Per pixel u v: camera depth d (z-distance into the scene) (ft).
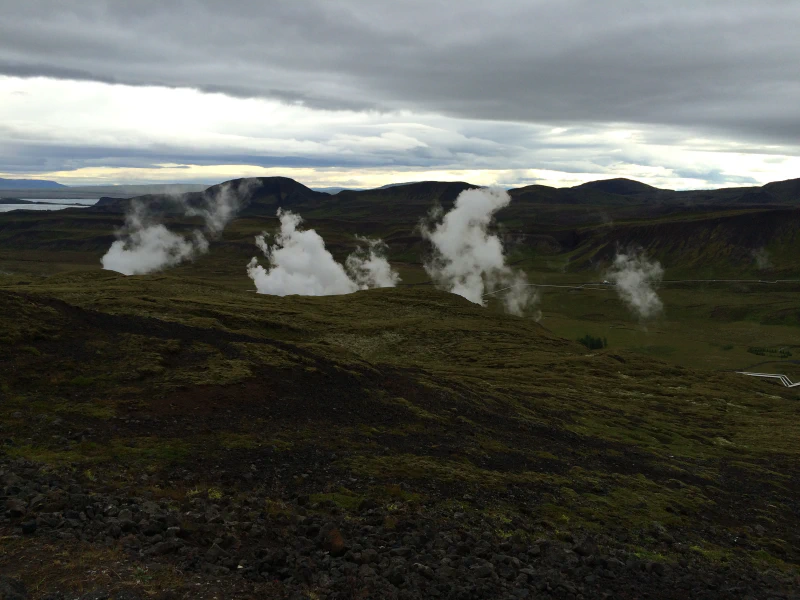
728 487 159.84
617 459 164.25
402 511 85.76
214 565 53.57
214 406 124.47
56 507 60.08
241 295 515.91
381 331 404.77
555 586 68.54
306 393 147.74
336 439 120.67
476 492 104.88
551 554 80.28
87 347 147.33
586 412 229.04
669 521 114.83
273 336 330.13
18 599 41.27
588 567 79.15
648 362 411.13
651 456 179.11
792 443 232.53
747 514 136.77
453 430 150.30
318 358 185.47
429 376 215.31
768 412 307.37
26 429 97.40
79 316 171.73
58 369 130.21
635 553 91.35
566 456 153.07
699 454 197.77
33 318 157.89
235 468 94.38
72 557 49.52
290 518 73.36
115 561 49.90
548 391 264.11
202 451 99.14
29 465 77.41
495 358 361.71
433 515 87.56
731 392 353.51
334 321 420.36
